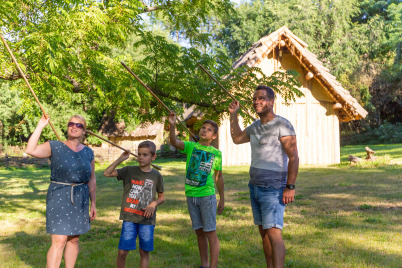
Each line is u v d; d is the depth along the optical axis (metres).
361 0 44.38
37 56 6.17
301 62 19.08
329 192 9.61
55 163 3.69
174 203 8.96
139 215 4.01
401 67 35.06
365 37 37.12
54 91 7.02
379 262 4.36
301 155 20.19
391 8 37.97
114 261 4.65
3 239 6.09
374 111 38.09
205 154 4.36
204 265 4.34
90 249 5.26
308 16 35.31
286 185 3.68
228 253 4.84
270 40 18.61
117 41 8.61
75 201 3.70
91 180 4.09
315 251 4.83
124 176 4.15
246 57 18.59
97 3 7.30
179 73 8.77
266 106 3.78
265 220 3.68
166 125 9.11
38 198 11.13
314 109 20.33
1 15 6.33
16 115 30.81
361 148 29.08
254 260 4.55
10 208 9.30
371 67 37.06
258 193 3.76
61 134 27.19
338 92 19.19
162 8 9.66
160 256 4.83
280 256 3.59
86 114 27.38
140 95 7.95
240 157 19.80
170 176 15.77
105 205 9.22
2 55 6.10
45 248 5.46
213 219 4.26
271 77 8.95
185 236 5.80
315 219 6.66
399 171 13.38
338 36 35.84
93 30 6.95
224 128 19.70
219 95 8.67
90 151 4.00
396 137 37.94
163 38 8.76
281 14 37.19
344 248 4.94
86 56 7.14
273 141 3.75
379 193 9.09
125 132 31.42
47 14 6.96
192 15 10.10
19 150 32.03
